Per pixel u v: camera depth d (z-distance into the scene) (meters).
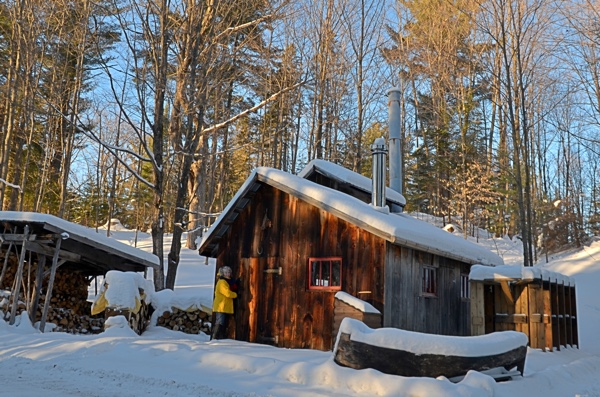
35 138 33.62
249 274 12.52
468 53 35.88
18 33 26.45
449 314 12.62
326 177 16.25
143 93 16.91
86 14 23.97
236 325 12.43
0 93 28.47
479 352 7.21
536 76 31.77
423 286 11.82
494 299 13.23
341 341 7.63
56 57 27.83
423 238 10.90
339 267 11.20
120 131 39.97
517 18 25.31
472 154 35.94
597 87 23.19
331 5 27.91
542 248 31.02
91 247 14.40
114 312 12.83
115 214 47.50
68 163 30.25
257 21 19.86
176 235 17.84
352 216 10.62
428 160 38.34
